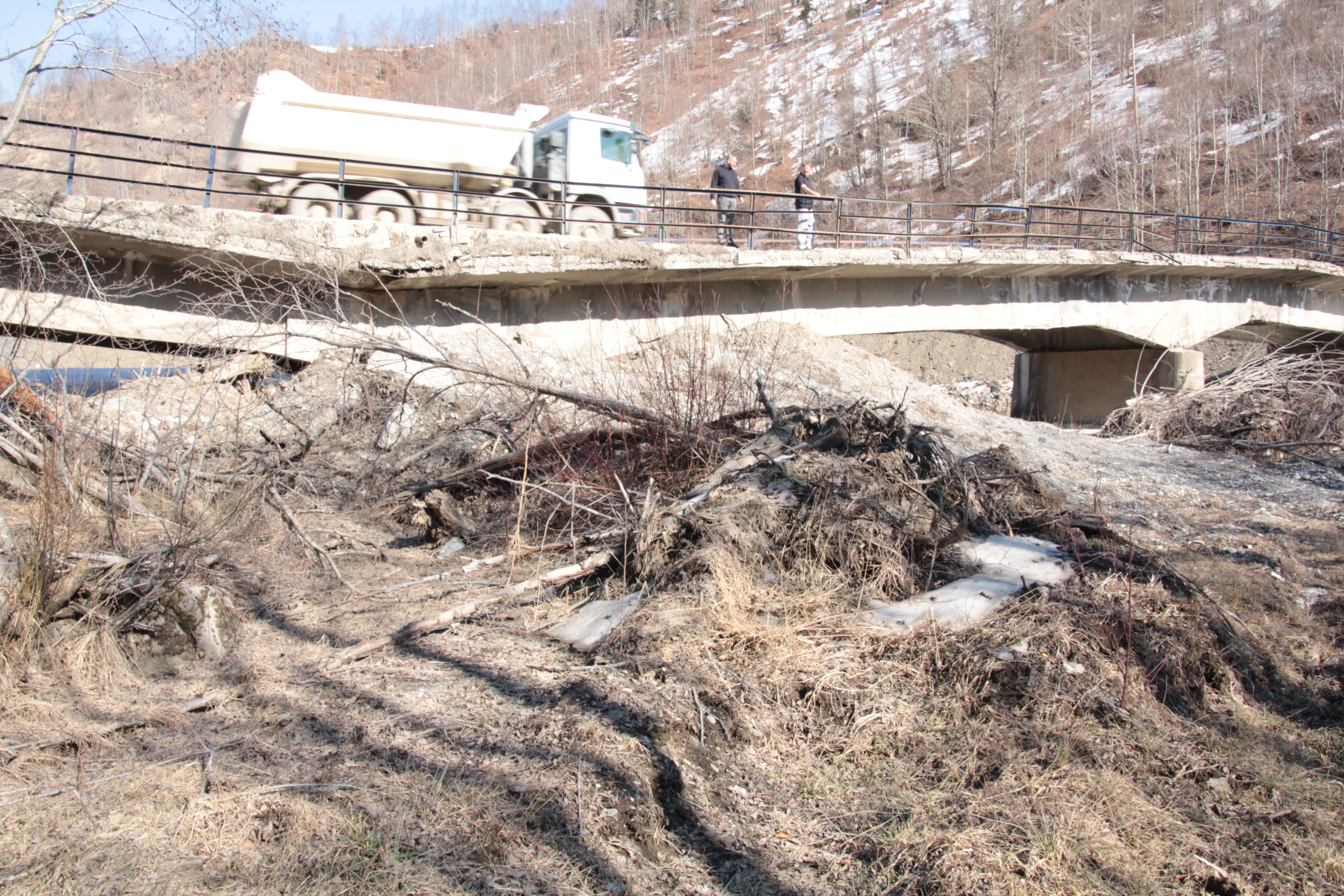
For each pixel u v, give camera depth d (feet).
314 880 9.12
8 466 18.92
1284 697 17.33
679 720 12.86
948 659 15.17
